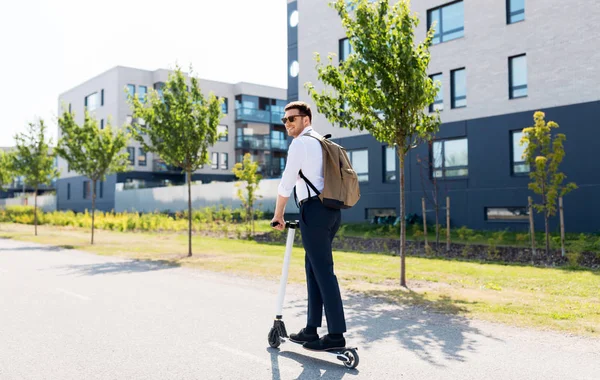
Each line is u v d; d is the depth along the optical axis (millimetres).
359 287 8156
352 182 4012
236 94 44531
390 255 13594
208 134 14062
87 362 4078
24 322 5492
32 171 23359
